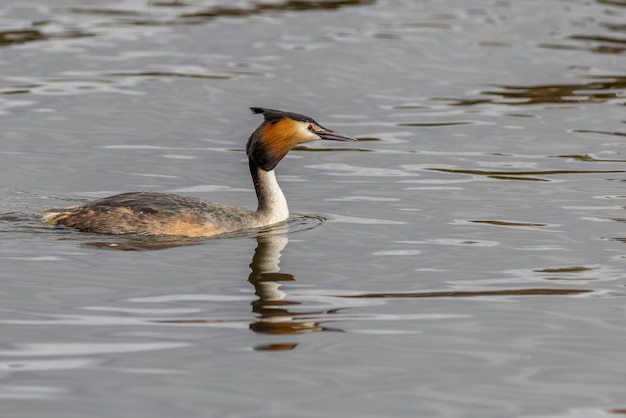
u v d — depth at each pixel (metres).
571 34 29.34
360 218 15.91
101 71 24.92
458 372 10.34
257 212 15.52
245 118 21.81
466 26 30.05
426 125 21.56
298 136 15.49
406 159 19.38
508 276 13.21
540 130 21.23
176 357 10.57
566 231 15.18
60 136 20.25
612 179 18.05
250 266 13.48
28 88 23.44
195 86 23.91
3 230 14.68
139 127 21.03
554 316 11.86
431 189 17.53
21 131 20.48
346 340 11.09
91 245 14.14
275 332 11.28
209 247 14.27
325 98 23.30
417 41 28.25
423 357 10.69
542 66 26.16
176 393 9.75
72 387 9.84
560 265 13.64
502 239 14.80
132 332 11.19
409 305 12.16
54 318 11.53
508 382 10.12
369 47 27.52
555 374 10.30
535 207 16.44
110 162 18.78
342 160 19.39
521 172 18.50
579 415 9.43
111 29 28.77
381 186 17.75
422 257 13.98
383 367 10.43
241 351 10.76
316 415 9.38
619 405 9.64
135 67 25.33
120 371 10.21
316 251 14.20
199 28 29.17
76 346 10.79
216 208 15.17
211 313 11.80
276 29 29.25
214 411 9.41
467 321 11.69
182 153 19.52
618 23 30.69
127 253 13.88
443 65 26.12
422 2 33.09
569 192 17.30
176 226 14.65
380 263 13.70
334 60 26.27
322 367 10.41
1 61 25.47
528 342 11.10
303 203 16.75
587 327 11.53
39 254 13.70
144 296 12.27
